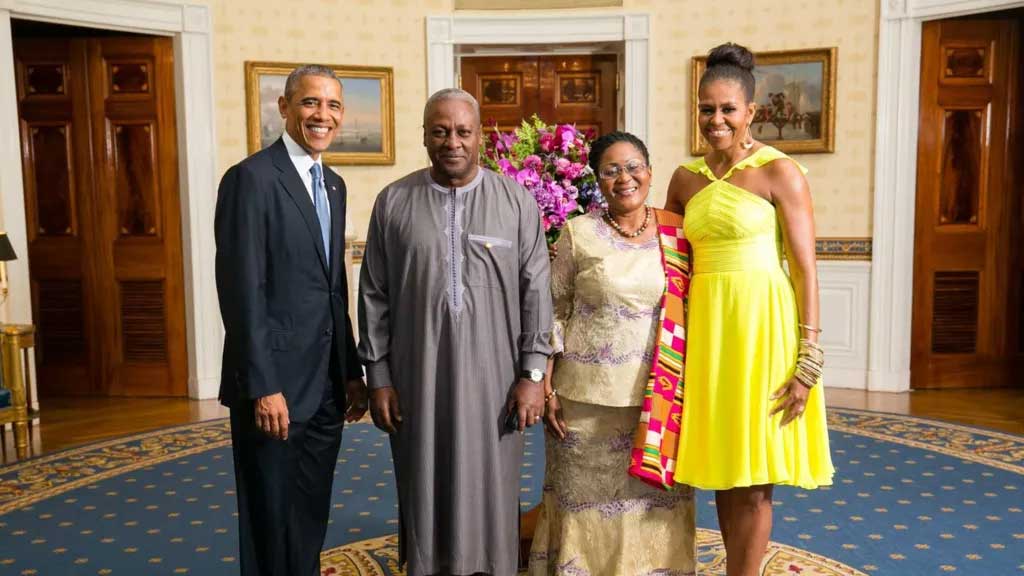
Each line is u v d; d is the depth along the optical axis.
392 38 7.19
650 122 7.25
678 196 2.90
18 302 5.88
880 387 6.97
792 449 2.69
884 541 3.77
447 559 2.64
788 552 3.64
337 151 7.06
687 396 2.72
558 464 2.85
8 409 5.34
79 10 6.08
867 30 6.77
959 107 6.88
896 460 4.99
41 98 6.91
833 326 7.09
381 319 2.72
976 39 6.83
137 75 6.81
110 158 6.91
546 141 3.31
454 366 2.59
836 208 6.99
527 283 2.69
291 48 6.93
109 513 4.22
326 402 2.87
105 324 7.07
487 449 2.64
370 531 3.94
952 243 7.01
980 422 5.96
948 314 7.07
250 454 2.76
